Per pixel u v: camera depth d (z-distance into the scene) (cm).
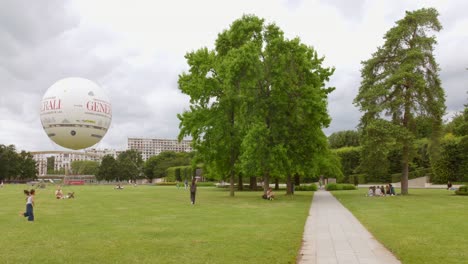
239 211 2714
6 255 1248
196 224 1988
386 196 4400
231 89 4138
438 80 4659
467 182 6900
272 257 1203
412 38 4756
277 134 4131
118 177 15112
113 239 1534
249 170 4044
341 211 2683
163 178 17462
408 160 4816
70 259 1191
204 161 4912
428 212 2517
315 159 4503
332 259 1184
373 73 4916
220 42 4672
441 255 1203
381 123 4459
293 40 4125
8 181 14312
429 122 4697
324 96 4609
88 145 6656
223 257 1203
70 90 6356
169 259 1180
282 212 2628
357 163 9356
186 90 4725
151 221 2123
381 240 1484
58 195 4278
